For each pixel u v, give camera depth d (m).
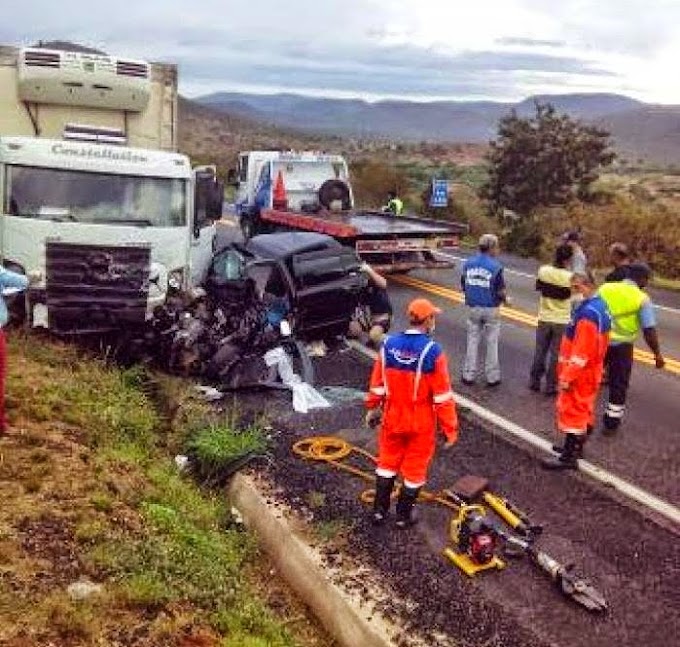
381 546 6.94
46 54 12.16
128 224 10.89
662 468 8.62
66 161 10.83
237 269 11.95
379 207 32.72
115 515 6.66
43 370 9.48
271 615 6.09
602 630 5.98
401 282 17.45
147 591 5.63
